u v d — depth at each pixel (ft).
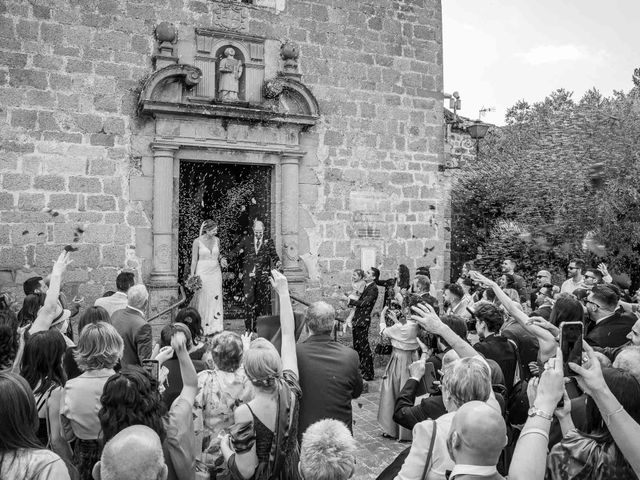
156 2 30.66
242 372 12.53
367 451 20.07
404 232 37.58
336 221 35.53
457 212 52.19
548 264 45.50
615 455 7.71
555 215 44.24
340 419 11.34
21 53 27.81
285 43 33.71
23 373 11.02
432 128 38.70
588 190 42.24
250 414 9.62
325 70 35.27
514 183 48.44
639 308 17.87
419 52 38.27
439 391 11.58
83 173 29.04
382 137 37.01
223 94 31.78
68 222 28.68
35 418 7.79
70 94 28.78
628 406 7.80
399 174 37.52
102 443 8.59
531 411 7.37
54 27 28.45
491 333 15.10
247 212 35.19
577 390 10.86
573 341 7.73
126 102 29.94
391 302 29.76
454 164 56.34
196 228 33.45
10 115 27.61
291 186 33.68
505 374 14.29
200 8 31.76
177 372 12.59
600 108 45.60
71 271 28.63
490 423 6.82
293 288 33.06
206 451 11.92
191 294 30.30
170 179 30.48
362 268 36.09
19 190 27.71
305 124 33.73
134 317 16.90
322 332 12.12
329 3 35.35
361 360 29.78
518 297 30.09
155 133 30.42
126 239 29.86
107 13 29.55
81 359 10.59
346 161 35.83
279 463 9.52
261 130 32.89
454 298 24.41
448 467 8.21
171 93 30.37
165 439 8.94
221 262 30.76
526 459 6.83
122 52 29.86
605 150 42.04
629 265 41.96
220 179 34.37
